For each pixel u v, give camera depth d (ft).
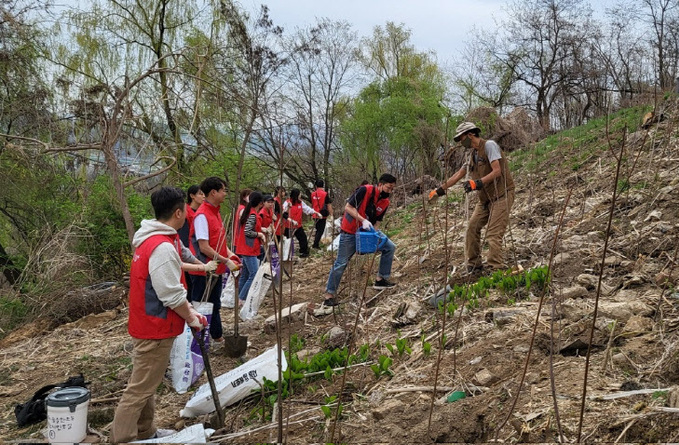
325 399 14.70
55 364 22.26
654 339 12.66
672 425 9.58
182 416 15.70
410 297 22.00
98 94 29.25
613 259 18.83
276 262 24.61
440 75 88.22
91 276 36.50
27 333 28.43
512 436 10.73
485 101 91.76
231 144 46.96
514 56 88.94
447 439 11.45
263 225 25.75
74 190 46.68
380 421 12.71
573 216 25.32
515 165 44.70
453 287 21.38
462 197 39.29
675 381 11.08
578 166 33.73
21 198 45.98
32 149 36.55
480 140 20.92
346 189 59.57
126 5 56.08
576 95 52.16
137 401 12.88
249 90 35.94
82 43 54.34
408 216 39.11
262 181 47.57
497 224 20.94
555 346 13.35
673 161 26.30
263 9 50.75
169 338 12.96
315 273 32.42
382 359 15.61
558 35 82.02
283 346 20.16
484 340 15.29
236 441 13.57
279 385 11.28
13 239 51.21
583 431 10.11
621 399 10.71
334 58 76.48
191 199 20.94
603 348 12.98
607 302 15.26
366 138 72.90
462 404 12.20
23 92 43.29
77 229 38.60
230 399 15.60
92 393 18.69
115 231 38.99
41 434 15.89
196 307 18.76
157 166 34.86
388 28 87.51
